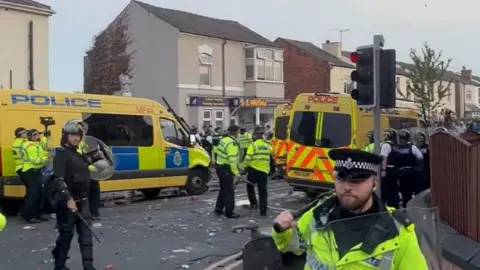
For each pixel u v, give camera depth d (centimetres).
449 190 834
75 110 1361
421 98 3841
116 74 3281
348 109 1423
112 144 1423
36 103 1295
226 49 3331
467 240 710
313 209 295
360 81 871
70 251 914
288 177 1495
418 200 977
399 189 1215
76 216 715
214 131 2675
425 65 3853
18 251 916
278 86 3600
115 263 848
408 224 269
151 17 3184
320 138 1446
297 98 1498
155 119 1537
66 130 716
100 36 3431
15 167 1246
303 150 1466
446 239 715
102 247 952
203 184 1667
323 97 1459
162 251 928
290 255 452
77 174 710
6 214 1301
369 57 866
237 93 3403
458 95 6006
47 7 2538
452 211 816
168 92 3133
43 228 1117
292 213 302
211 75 3256
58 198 704
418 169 1184
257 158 1279
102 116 1413
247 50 3453
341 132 1427
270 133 2520
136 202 1502
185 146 1617
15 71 2406
